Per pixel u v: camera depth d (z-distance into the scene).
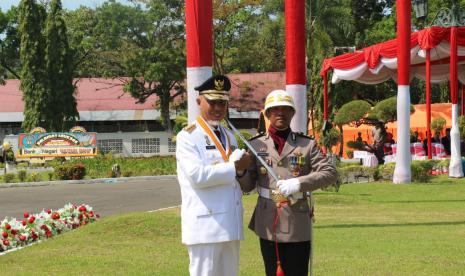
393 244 9.58
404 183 19.72
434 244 9.53
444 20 21.94
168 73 46.44
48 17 45.00
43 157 36.50
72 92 45.66
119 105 52.16
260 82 50.72
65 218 12.39
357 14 59.28
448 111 34.03
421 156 27.72
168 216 12.23
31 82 44.56
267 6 47.47
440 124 31.56
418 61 28.67
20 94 53.47
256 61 51.03
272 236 5.45
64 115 45.22
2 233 10.59
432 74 32.06
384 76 30.48
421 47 22.42
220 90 5.30
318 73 39.91
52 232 11.78
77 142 36.56
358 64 26.16
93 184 27.17
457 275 7.55
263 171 5.52
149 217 11.98
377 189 18.00
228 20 48.25
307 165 5.51
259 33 49.09
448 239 9.99
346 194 16.58
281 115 5.50
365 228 11.20
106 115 51.16
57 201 20.00
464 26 22.03
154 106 51.56
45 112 44.53
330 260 8.45
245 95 49.62
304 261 5.54
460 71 31.73
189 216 5.23
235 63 50.97
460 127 29.66
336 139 22.53
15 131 51.56
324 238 10.17
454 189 17.91
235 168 5.11
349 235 10.44
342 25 45.59
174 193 21.66
